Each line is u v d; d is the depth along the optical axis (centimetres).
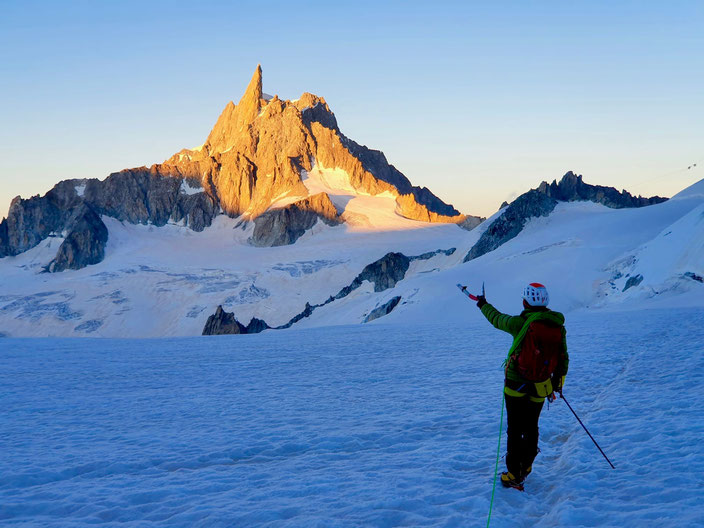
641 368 1284
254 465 757
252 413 1171
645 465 595
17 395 1595
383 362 2038
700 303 5600
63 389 1703
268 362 2292
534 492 572
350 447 828
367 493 576
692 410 820
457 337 3117
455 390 1300
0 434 1066
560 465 651
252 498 590
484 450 742
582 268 10556
